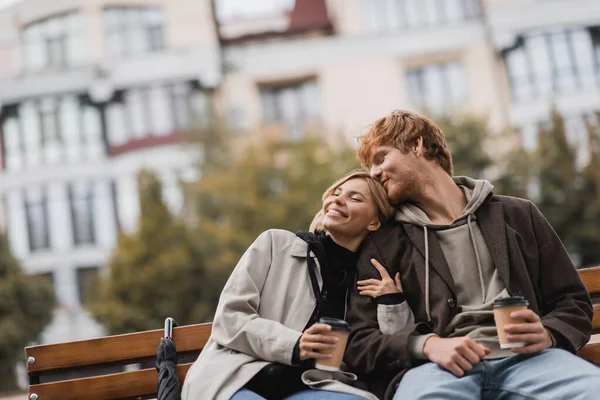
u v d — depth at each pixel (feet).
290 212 113.39
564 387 7.76
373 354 8.45
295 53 144.25
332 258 9.36
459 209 9.34
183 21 144.46
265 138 121.80
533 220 9.20
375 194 9.34
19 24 144.56
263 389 8.54
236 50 144.36
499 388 8.18
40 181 140.05
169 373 8.64
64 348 9.36
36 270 136.36
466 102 140.05
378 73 143.43
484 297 8.80
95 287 130.31
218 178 116.67
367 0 144.05
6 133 141.90
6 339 97.30
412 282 8.94
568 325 8.43
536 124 135.85
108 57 143.02
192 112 141.18
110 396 9.29
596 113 122.31
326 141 121.70
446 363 8.00
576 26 136.77
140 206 98.48
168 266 95.76
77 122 142.31
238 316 8.73
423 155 9.48
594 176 108.68
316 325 8.09
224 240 104.12
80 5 144.05
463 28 141.28
